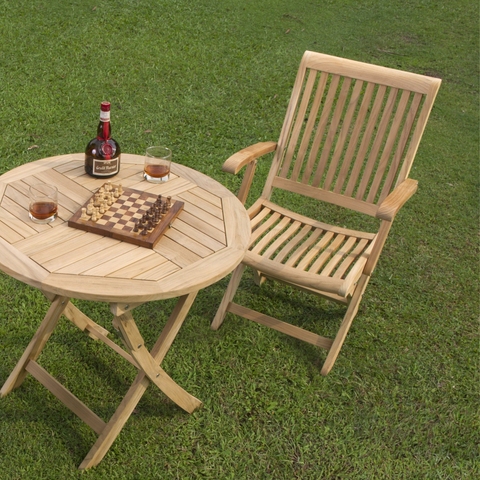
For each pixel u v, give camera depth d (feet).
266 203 8.26
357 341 8.20
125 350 7.55
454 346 8.30
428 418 7.16
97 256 5.09
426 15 22.27
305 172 8.25
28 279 4.72
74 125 12.30
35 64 14.43
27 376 6.95
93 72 14.47
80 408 6.19
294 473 6.33
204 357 7.60
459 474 6.54
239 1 20.54
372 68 7.63
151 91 14.07
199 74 15.23
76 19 17.17
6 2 17.52
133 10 18.38
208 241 5.59
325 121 8.02
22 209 5.63
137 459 6.23
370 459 6.59
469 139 14.37
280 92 14.98
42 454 6.13
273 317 8.28
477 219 11.45
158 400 6.93
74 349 7.42
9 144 11.37
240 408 6.98
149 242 5.29
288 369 7.63
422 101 7.75
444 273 9.82
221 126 13.15
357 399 7.31
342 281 6.64
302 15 20.38
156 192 6.31
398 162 7.70
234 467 6.31
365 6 22.25
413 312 8.87
